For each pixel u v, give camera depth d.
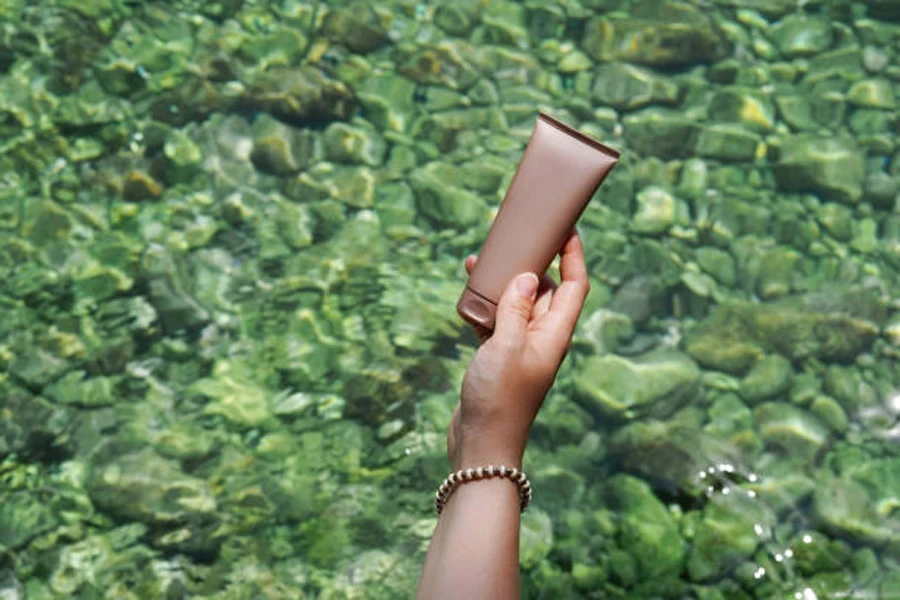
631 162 2.53
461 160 2.54
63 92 2.66
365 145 2.56
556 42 2.82
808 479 1.96
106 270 2.31
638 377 2.12
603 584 1.82
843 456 2.00
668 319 2.23
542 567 1.84
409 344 2.18
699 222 2.41
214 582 1.83
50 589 1.82
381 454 2.02
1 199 2.43
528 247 1.04
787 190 2.47
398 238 2.38
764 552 1.85
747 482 1.96
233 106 2.63
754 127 2.60
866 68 2.72
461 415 1.00
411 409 2.08
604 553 1.86
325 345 2.19
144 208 2.43
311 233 2.39
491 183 2.48
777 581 1.81
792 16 2.86
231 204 2.44
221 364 2.16
